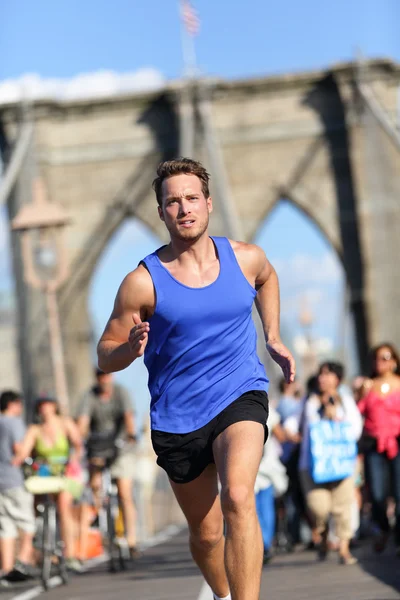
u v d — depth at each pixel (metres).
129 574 29.09
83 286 117.56
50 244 81.81
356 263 118.06
